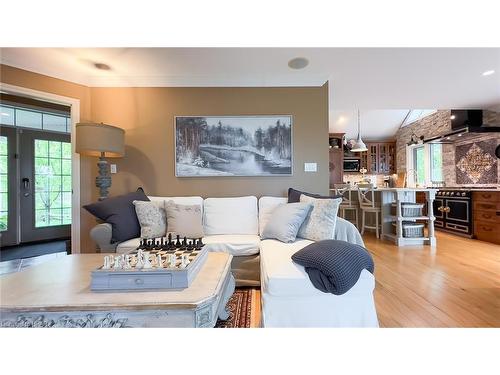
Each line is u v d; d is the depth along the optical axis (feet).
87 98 10.27
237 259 7.80
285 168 10.35
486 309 6.36
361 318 5.10
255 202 9.67
